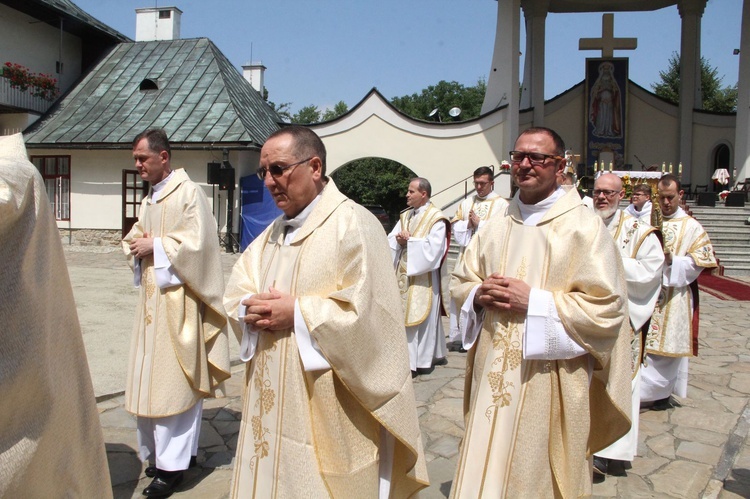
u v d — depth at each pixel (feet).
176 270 11.81
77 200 63.57
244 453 7.80
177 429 11.99
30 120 65.36
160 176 12.67
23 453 4.91
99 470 5.86
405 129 60.64
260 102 76.59
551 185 9.20
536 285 8.93
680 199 17.21
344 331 7.02
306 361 7.14
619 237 13.98
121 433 14.88
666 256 16.26
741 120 61.21
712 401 18.15
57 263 5.32
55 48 70.23
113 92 68.23
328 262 7.54
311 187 7.92
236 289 8.53
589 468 9.49
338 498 7.22
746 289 42.52
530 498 8.50
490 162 59.16
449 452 14.14
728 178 64.28
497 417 8.82
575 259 8.73
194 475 12.71
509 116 58.59
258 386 7.75
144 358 11.98
